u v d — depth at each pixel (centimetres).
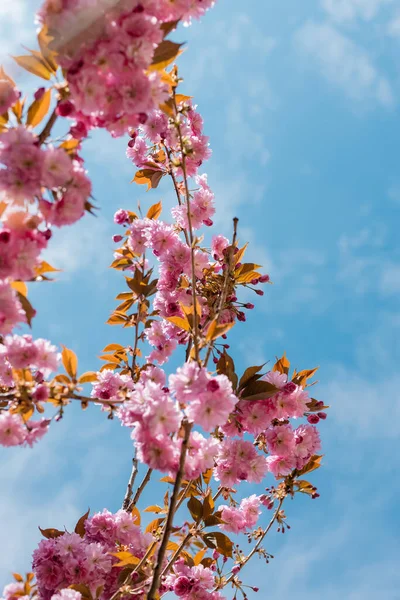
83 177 272
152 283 520
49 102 272
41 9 260
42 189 263
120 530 423
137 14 265
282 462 395
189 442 308
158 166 502
